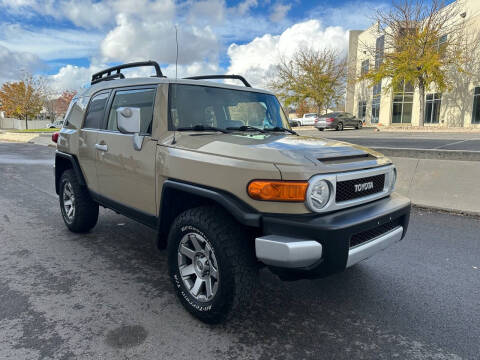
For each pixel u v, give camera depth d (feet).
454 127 83.35
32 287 10.96
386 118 111.86
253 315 9.55
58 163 16.37
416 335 8.71
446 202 19.57
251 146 8.61
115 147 11.73
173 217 10.03
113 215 18.95
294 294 10.75
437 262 12.98
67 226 16.06
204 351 8.00
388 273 12.14
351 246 8.22
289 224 7.61
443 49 82.79
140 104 11.24
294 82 131.13
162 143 9.93
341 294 10.75
